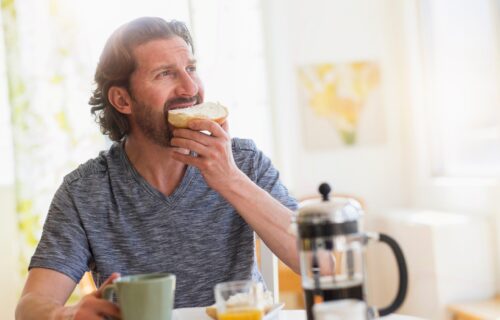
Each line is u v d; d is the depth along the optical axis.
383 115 3.85
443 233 3.09
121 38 1.43
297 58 3.78
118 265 1.41
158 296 0.90
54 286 1.32
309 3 3.79
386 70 3.85
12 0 3.39
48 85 3.42
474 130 3.45
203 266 1.43
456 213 3.46
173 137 1.36
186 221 1.43
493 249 3.15
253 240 1.47
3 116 3.61
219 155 1.32
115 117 1.49
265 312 1.03
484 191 3.21
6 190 3.50
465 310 2.92
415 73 3.78
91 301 1.00
